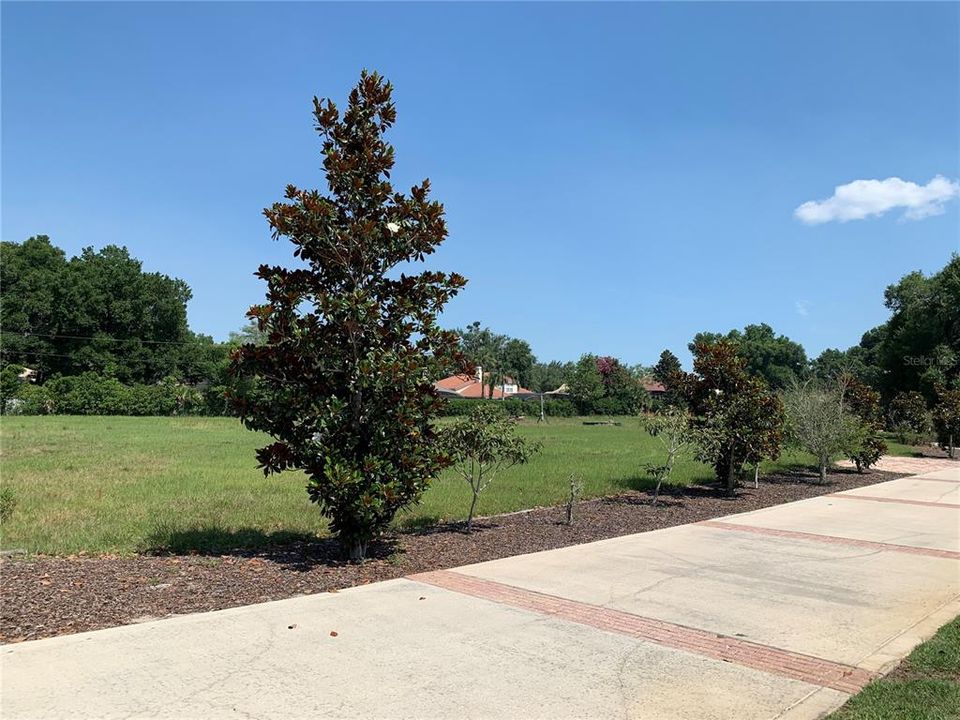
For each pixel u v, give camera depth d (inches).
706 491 642.8
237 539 365.4
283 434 318.7
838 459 920.9
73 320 2701.8
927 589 285.3
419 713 159.0
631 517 477.7
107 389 2437.3
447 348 336.8
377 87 337.4
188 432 1417.3
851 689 177.6
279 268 320.5
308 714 156.9
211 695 165.8
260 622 224.4
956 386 1588.3
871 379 2223.2
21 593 252.2
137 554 329.1
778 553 357.7
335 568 304.3
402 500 318.3
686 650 206.1
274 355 316.2
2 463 740.7
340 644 204.5
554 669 188.4
